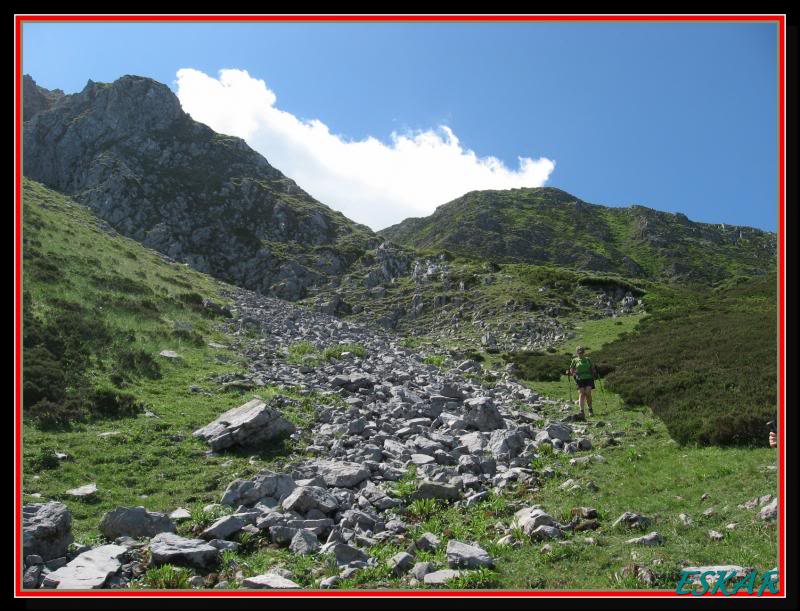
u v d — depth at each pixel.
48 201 55.72
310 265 95.19
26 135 111.25
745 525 10.30
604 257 171.00
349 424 18.22
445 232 197.00
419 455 16.22
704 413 18.42
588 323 51.94
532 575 9.22
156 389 21.23
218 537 10.72
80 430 16.36
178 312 34.62
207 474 14.27
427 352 41.59
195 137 126.00
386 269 91.56
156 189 105.62
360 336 43.00
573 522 11.38
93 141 114.12
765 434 15.37
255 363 27.84
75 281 31.08
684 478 13.58
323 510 12.06
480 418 20.08
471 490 13.92
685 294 66.25
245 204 111.44
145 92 124.94
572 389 30.34
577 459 16.14
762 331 31.97
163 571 9.20
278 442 16.77
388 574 9.42
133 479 13.65
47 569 9.14
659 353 31.70
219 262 95.06
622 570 8.93
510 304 60.06
